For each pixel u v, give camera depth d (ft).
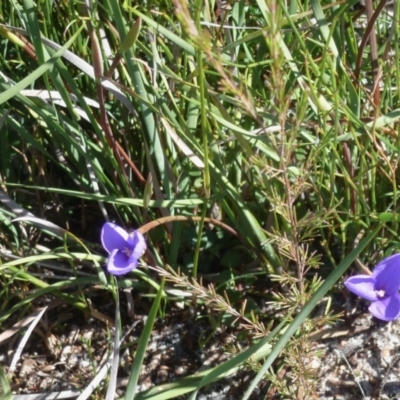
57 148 2.52
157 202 2.11
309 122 2.19
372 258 2.28
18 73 2.61
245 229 2.26
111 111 2.45
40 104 2.25
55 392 2.23
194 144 2.03
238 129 1.86
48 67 1.78
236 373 2.27
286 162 1.66
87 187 2.44
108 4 2.07
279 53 1.37
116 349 1.97
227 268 2.47
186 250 2.48
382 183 2.23
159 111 1.99
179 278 1.90
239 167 2.23
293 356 1.90
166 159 2.20
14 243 2.50
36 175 2.67
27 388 2.34
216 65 1.36
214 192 2.25
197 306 2.42
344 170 1.99
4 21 2.34
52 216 2.69
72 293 2.51
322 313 2.35
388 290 1.65
